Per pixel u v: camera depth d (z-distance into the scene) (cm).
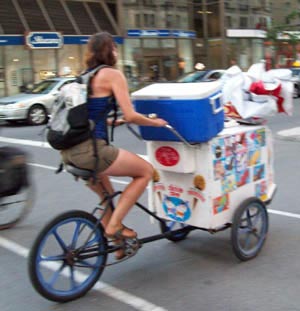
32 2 2419
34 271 365
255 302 378
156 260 464
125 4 2719
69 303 384
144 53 2834
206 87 408
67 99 363
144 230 550
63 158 380
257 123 480
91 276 400
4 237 545
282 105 478
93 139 367
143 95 414
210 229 434
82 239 419
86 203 673
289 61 3588
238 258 450
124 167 384
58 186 771
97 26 2616
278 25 3594
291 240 509
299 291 396
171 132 412
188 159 423
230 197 448
